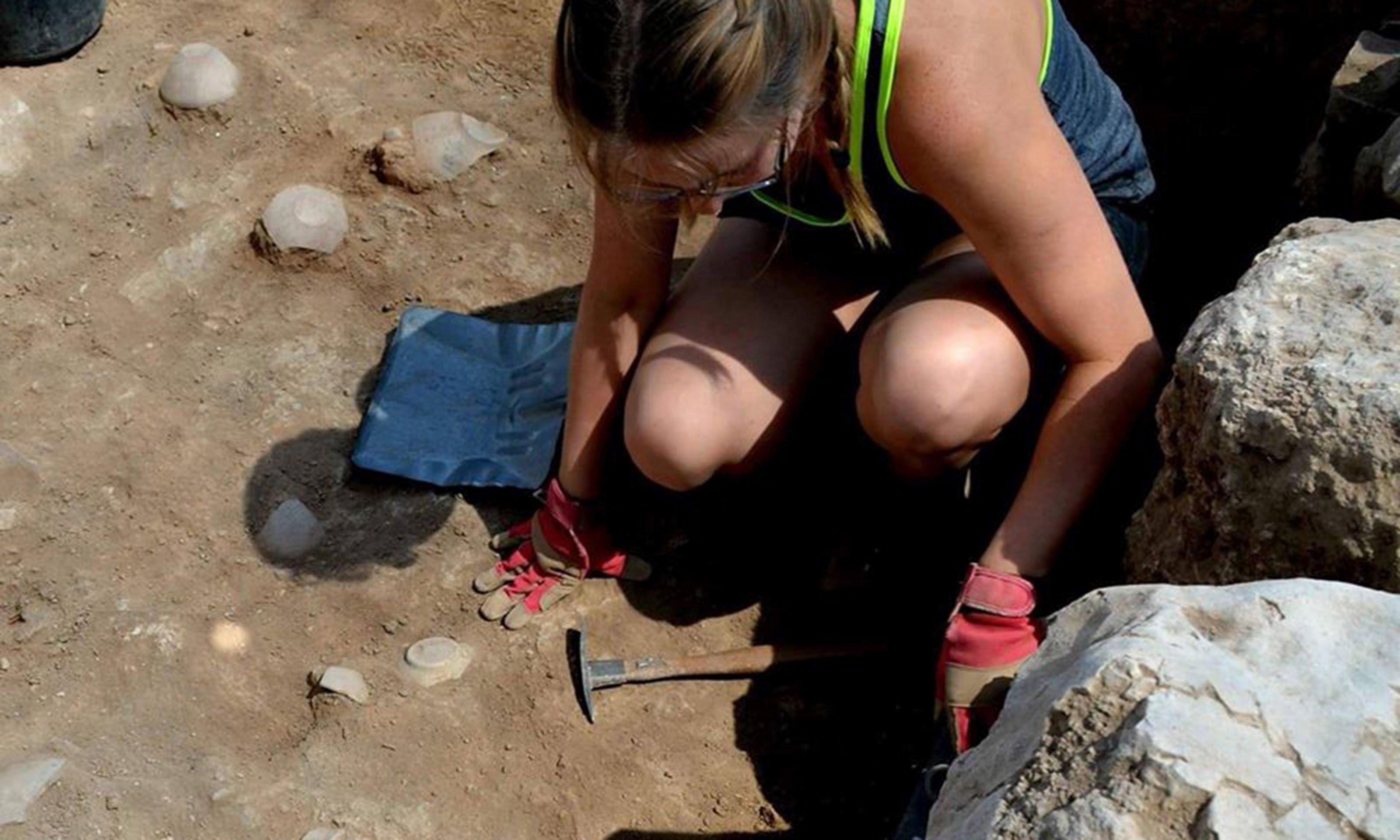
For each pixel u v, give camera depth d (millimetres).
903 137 1832
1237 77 2906
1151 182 2314
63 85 3129
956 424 2068
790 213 2080
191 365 2748
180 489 2547
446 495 2561
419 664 2316
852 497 2543
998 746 1459
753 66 1503
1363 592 1448
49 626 2344
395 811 2162
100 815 2113
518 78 3270
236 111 3115
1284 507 1734
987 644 1987
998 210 1864
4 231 2910
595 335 2271
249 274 2906
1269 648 1396
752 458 2285
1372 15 2768
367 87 3211
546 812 2174
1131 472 2285
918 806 1938
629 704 2301
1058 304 1944
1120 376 1997
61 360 2732
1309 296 1827
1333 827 1257
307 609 2412
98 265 2883
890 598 2420
